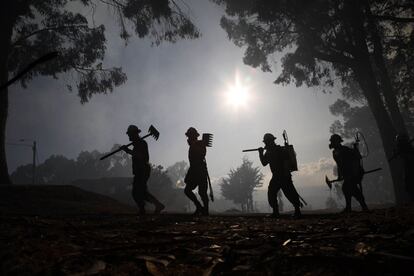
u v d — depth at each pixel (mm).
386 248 2504
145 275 2289
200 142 7332
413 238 2727
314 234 3514
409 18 23359
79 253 2662
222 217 6352
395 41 26500
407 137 8242
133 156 7238
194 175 7121
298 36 28781
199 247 3086
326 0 24844
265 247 2967
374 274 2049
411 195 7961
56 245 2916
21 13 18875
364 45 24672
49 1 21969
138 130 7426
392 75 31188
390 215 4500
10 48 17828
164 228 4410
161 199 56594
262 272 2277
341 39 25438
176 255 2764
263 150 6773
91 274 2213
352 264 2219
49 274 2162
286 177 6340
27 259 2430
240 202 56031
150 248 3066
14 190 9250
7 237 3072
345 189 7277
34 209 7629
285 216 6539
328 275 2104
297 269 2264
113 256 2623
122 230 4141
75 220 5172
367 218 4516
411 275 1978
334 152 7566
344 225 3971
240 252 2754
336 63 28688
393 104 25094
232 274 2273
